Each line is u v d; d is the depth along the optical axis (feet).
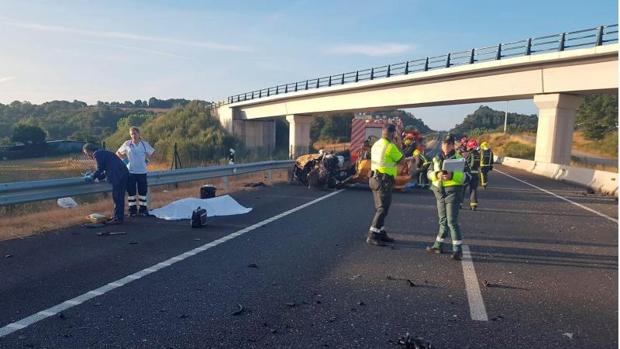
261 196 42.22
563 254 22.70
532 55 82.74
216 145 154.71
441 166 21.57
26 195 25.07
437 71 101.40
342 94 135.64
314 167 50.01
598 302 15.87
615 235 27.58
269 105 172.24
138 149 30.14
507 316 14.43
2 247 21.50
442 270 19.48
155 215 30.35
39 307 14.32
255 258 20.51
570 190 56.18
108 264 19.06
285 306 14.87
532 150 195.52
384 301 15.53
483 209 38.22
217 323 13.43
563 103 85.25
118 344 11.98
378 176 23.44
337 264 19.88
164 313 14.07
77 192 28.37
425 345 12.08
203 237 24.43
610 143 208.64
